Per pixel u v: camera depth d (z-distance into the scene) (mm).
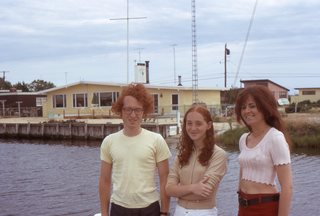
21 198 15445
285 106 45531
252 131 4008
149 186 4203
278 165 3703
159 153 4250
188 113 4082
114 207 4258
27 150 32625
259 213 3807
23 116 57000
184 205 4066
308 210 12453
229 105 36344
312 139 25391
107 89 42938
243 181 3975
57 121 41750
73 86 44906
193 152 4125
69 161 25469
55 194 15984
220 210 12609
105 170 4387
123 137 4277
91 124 37406
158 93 40719
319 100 57250
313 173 17906
